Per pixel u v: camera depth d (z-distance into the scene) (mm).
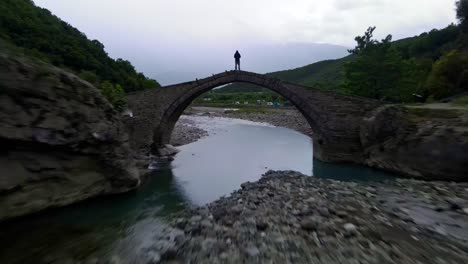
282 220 12508
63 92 16859
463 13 69938
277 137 49875
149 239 12016
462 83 38656
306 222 11695
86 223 14641
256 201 15656
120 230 13664
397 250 9523
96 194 18125
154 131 32781
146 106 32625
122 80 67562
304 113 32562
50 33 59375
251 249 9969
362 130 28766
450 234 10742
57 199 15906
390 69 37062
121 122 21172
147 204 17953
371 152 28031
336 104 30359
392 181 19875
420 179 22594
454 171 20406
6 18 50594
